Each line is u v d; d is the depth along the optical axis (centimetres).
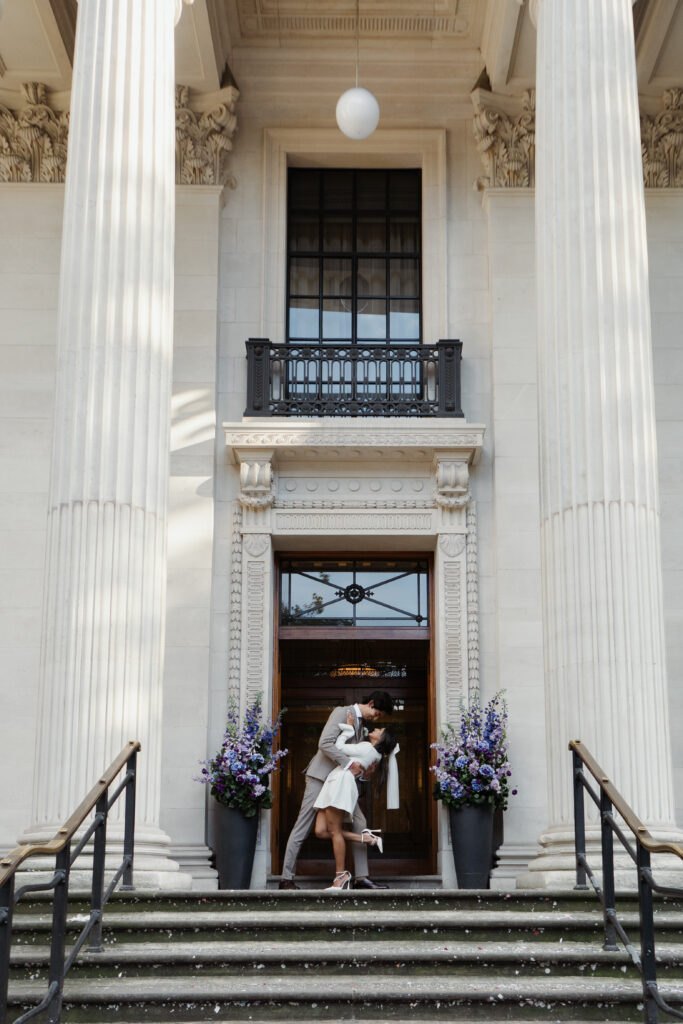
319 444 1294
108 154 953
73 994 614
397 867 1312
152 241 953
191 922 724
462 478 1304
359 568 1373
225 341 1373
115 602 881
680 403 1346
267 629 1284
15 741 1251
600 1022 608
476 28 1416
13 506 1310
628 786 868
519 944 711
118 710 865
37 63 1374
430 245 1410
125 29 978
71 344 927
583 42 1002
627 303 956
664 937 721
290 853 1156
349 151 1430
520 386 1345
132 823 819
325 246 1441
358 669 1362
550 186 991
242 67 1439
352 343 1385
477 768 1173
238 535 1304
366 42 1439
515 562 1295
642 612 905
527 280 1376
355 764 1118
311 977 660
